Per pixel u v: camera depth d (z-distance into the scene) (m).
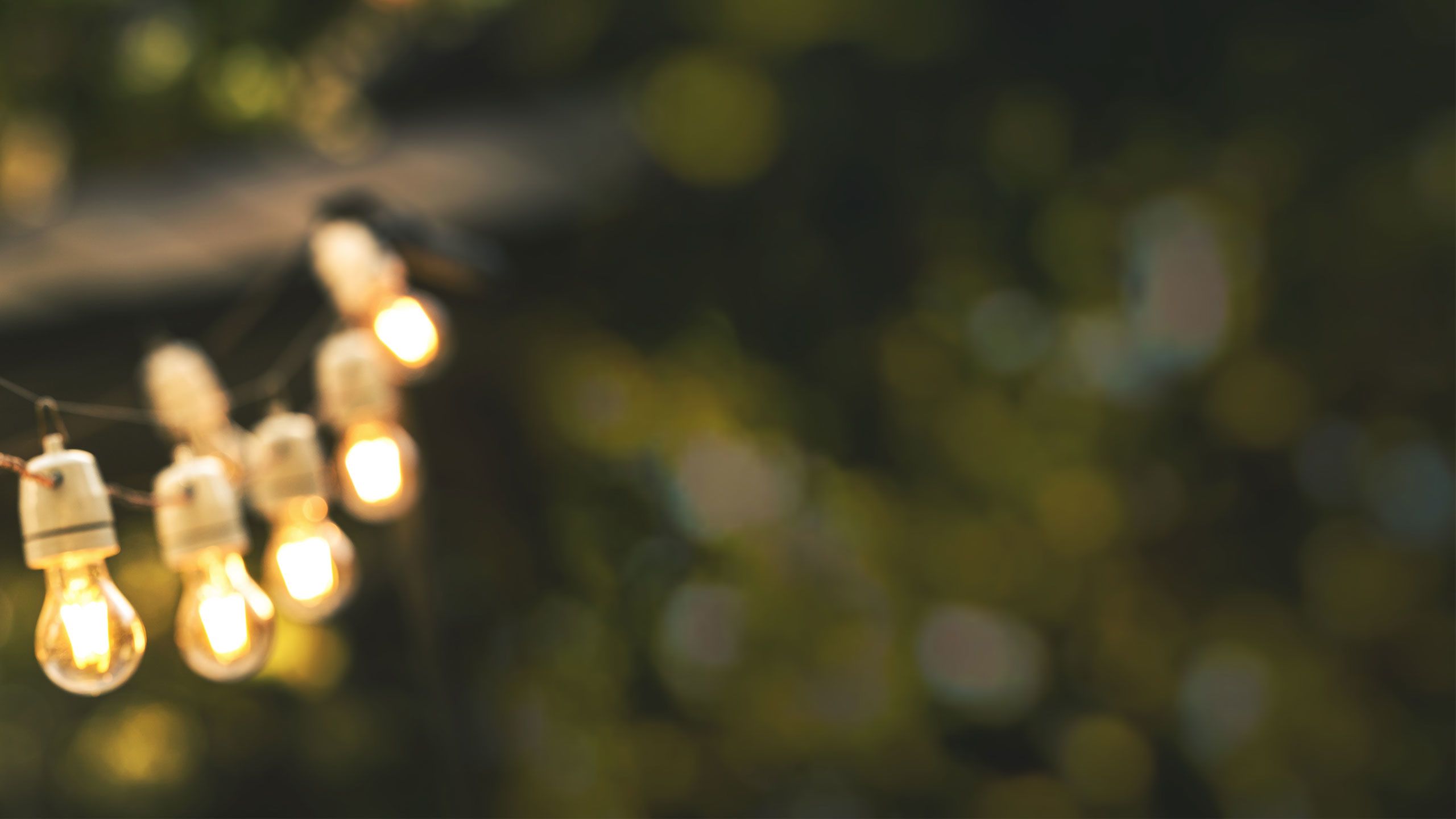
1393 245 3.28
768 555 3.43
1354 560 3.37
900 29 3.18
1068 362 3.38
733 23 3.19
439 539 3.47
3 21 3.49
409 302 2.03
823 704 3.45
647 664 3.45
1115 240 3.31
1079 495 3.37
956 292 3.33
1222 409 3.38
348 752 3.41
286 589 1.61
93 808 3.47
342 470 1.87
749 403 3.38
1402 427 3.34
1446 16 3.22
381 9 3.26
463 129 3.12
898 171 3.29
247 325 3.04
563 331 3.39
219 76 3.37
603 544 3.46
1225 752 3.40
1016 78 3.26
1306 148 3.28
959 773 3.43
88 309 3.22
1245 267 3.33
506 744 3.44
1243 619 3.38
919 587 3.40
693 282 3.36
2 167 3.42
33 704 3.50
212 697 3.46
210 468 1.28
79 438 3.20
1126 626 3.39
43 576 3.57
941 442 3.38
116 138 3.50
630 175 3.24
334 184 3.06
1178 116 3.28
